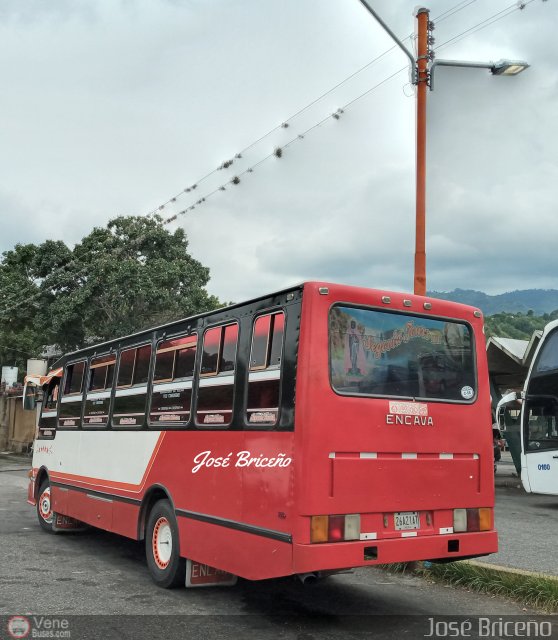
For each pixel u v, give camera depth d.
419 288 9.67
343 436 5.54
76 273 25.25
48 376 11.21
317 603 6.55
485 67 9.41
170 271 24.81
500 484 19.16
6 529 11.12
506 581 6.75
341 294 5.84
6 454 32.00
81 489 9.47
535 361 14.38
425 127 9.91
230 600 6.63
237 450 6.14
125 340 8.79
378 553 5.50
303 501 5.29
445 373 6.37
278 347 5.86
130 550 9.32
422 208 9.78
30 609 6.16
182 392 7.23
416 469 5.91
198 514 6.58
